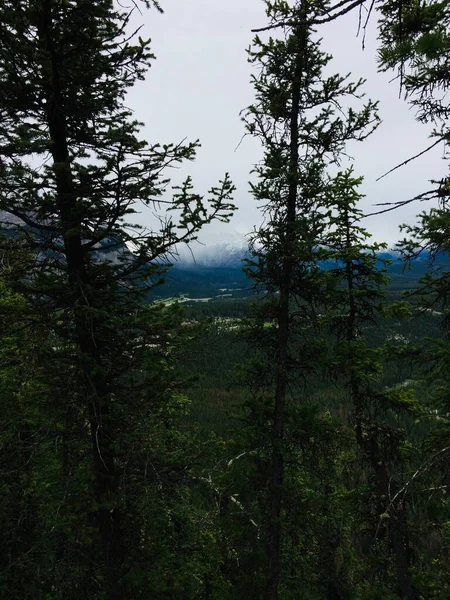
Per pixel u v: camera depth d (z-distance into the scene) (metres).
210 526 10.67
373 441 11.91
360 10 2.25
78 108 7.61
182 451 8.43
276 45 10.73
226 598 11.95
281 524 10.84
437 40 2.96
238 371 11.55
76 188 7.51
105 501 6.84
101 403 6.84
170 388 7.78
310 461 11.30
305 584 15.13
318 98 11.10
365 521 12.68
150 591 7.62
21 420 8.37
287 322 11.48
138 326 7.38
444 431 8.16
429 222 6.02
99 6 7.12
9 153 6.98
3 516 8.25
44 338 7.21
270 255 10.86
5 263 7.18
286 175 10.45
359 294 11.10
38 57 6.91
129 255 7.70
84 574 7.71
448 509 9.77
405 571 11.45
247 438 11.38
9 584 7.95
